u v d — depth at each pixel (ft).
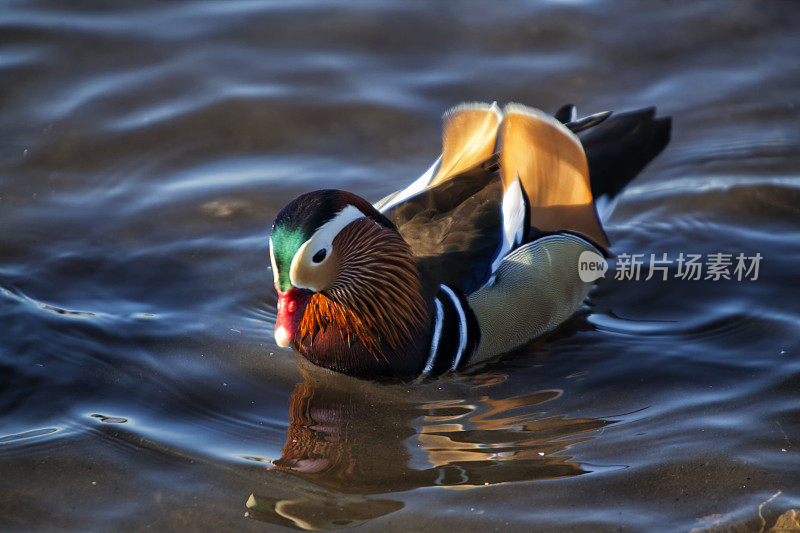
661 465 28.60
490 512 26.78
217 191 42.60
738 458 28.84
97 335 34.68
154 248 39.58
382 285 33.42
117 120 46.21
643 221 41.75
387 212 36.42
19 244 39.06
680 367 33.76
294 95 47.91
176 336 35.06
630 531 26.03
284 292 31.78
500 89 47.93
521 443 29.89
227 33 51.98
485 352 34.60
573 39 51.34
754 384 32.58
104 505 27.25
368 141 45.52
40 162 43.73
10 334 34.19
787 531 25.99
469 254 34.58
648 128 41.50
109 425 30.58
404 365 34.19
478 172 35.91
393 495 27.55
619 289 38.32
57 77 48.49
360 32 52.11
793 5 53.16
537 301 35.35
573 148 36.09
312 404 32.22
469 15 53.42
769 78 48.16
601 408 31.73
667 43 50.83
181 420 31.07
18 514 26.84
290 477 28.43
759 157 44.09
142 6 54.24
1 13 52.85
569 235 37.09
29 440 29.76
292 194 42.42
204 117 46.52
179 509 27.07
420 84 48.60
